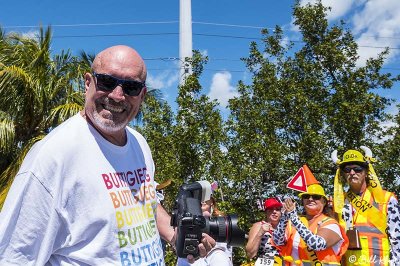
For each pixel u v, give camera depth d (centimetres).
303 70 782
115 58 197
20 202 178
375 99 721
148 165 222
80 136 193
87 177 189
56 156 183
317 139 702
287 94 739
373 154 718
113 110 196
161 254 214
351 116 704
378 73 765
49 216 180
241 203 704
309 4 799
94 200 189
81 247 186
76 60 934
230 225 235
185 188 240
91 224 186
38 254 180
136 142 222
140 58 205
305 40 802
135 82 199
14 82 790
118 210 193
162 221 251
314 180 464
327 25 785
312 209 456
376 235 456
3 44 884
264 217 695
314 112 725
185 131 702
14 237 177
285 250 461
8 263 176
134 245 196
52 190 181
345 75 746
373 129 738
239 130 723
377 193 466
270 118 743
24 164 188
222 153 707
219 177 695
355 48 766
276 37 803
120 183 199
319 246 422
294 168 698
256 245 510
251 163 705
